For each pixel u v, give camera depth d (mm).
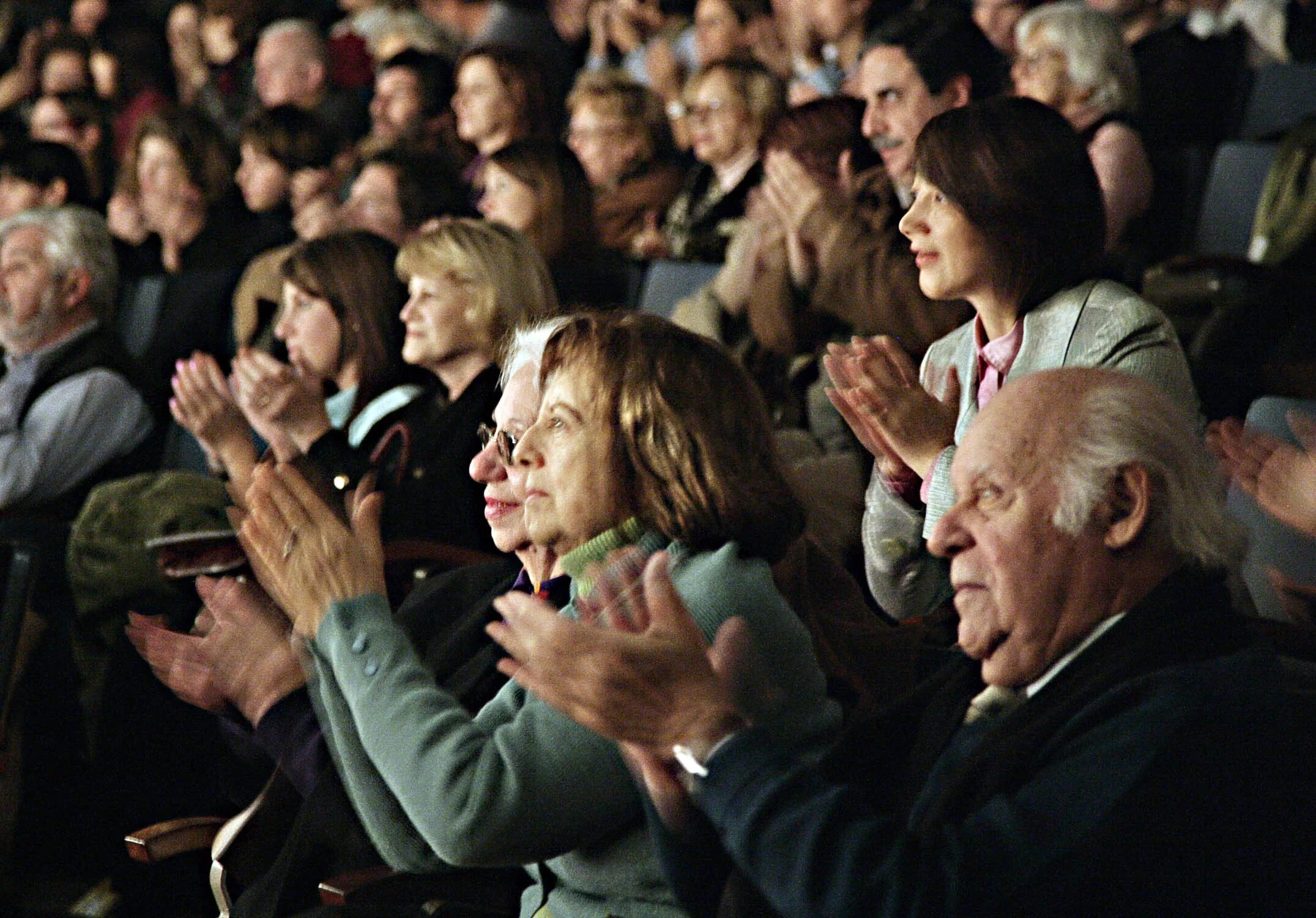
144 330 18422
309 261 12984
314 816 8430
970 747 6219
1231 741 5395
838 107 12172
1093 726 5570
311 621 7180
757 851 5492
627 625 6051
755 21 20266
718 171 17531
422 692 6840
